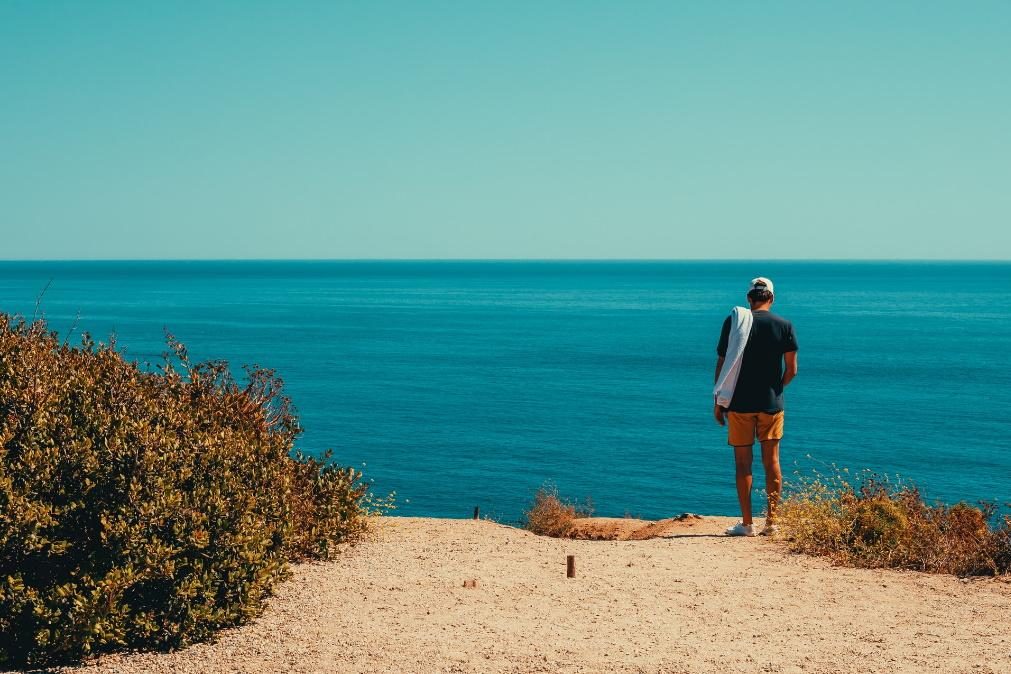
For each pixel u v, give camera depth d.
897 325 129.25
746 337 8.32
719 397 8.44
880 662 4.84
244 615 5.40
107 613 4.81
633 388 64.50
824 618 5.66
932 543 7.16
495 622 5.51
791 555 7.47
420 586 6.35
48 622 4.75
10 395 5.31
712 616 5.70
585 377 70.81
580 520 12.64
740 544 8.03
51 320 113.00
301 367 75.00
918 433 46.00
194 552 5.24
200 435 5.86
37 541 4.80
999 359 84.88
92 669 4.71
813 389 64.19
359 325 123.62
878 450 41.12
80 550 5.12
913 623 5.54
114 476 5.19
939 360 84.06
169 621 5.06
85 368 6.25
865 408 55.22
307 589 6.18
